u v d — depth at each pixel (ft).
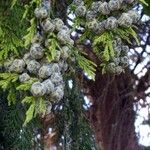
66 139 2.75
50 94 1.75
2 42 2.15
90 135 2.84
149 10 2.80
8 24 2.26
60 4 2.43
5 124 2.61
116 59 2.01
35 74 1.81
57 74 1.78
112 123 4.03
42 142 2.87
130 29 1.94
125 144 4.11
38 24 1.89
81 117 2.78
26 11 1.97
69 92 2.72
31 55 1.82
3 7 2.29
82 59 2.04
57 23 1.87
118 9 1.93
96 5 1.95
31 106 1.75
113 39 1.96
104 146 4.09
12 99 2.04
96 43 1.97
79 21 1.98
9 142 2.63
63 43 1.88
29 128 2.65
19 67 1.85
